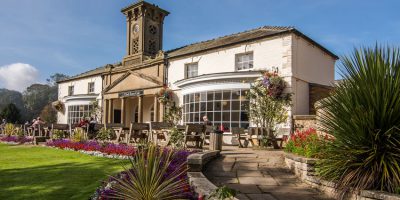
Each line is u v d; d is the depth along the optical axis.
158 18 24.88
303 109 16.16
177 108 19.27
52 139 17.84
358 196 5.18
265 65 16.38
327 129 6.34
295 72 15.70
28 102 83.62
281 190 6.06
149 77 21.81
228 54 17.89
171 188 4.77
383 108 5.39
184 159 7.39
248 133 14.05
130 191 4.62
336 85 6.41
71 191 6.21
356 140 5.59
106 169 8.58
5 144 18.16
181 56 20.30
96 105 25.98
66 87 31.47
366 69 5.81
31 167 9.18
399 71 5.60
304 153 7.63
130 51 24.67
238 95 16.25
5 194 6.05
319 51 18.30
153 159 5.12
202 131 11.88
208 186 5.18
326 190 5.89
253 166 7.95
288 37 15.63
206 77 17.09
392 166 5.18
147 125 13.67
